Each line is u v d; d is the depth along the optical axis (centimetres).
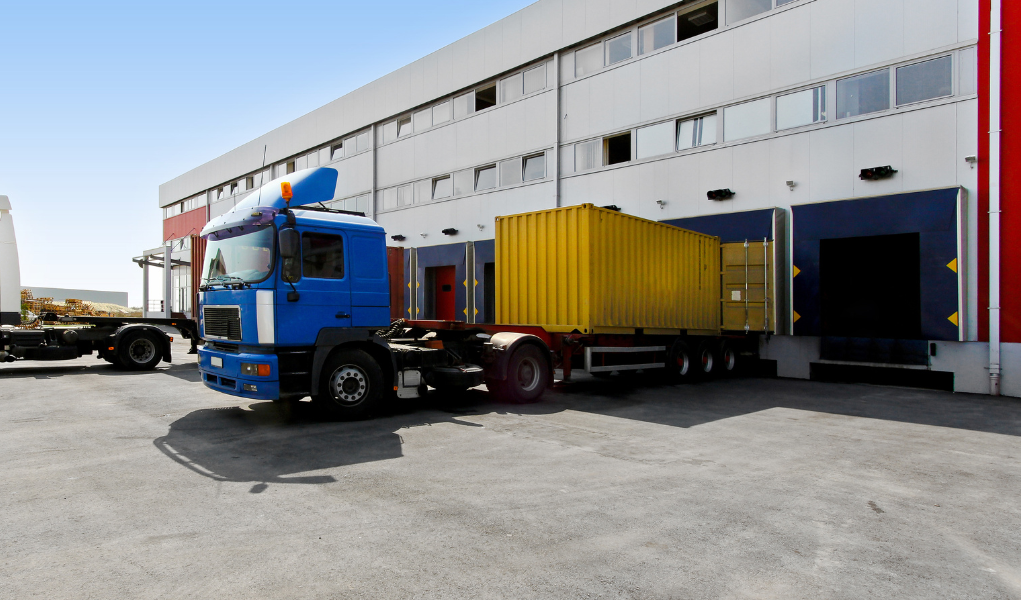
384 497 446
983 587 311
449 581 307
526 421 771
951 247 1107
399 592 294
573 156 1753
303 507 422
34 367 1406
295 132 2903
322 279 718
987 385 1080
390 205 2403
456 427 723
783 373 1357
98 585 298
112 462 545
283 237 664
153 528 379
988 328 1084
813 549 358
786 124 1347
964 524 406
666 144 1549
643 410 872
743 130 1413
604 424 757
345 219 751
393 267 1709
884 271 1597
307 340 703
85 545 350
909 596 300
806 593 300
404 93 2300
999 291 1070
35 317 1340
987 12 1094
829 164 1279
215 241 769
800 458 589
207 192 3725
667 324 1169
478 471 522
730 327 1357
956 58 1128
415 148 2288
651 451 609
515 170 1914
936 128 1148
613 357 1070
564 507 427
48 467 525
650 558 339
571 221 987
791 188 1333
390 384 812
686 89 1509
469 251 2006
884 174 1195
